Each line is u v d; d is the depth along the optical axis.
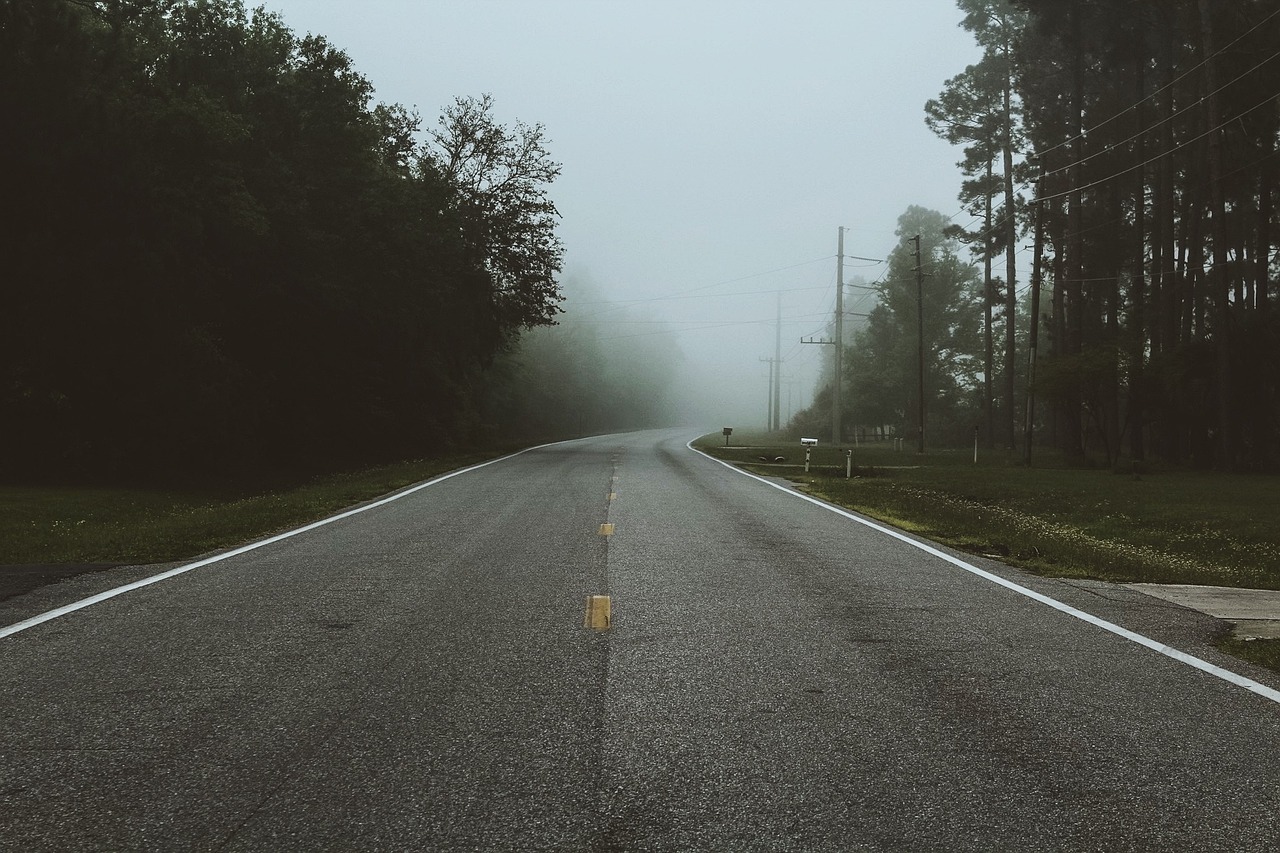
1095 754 4.66
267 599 8.57
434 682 5.85
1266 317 37.41
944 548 12.68
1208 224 51.66
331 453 39.84
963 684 5.93
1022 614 8.27
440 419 50.41
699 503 18.64
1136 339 42.31
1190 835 3.73
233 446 28.66
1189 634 7.55
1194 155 45.50
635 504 18.22
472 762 4.46
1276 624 8.02
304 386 35.50
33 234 21.08
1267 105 37.03
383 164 45.66
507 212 48.97
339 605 8.30
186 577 9.76
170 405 23.95
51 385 22.09
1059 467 39.88
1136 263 46.47
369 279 38.00
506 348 62.28
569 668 6.22
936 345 80.94
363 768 4.37
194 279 26.83
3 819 3.78
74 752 4.56
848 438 87.12
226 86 32.00
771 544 12.72
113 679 5.87
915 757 4.59
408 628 7.40
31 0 22.55
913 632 7.46
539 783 4.20
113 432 23.92
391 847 3.55
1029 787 4.21
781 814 3.89
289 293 33.88
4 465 22.52
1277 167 39.00
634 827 3.75
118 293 22.36
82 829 3.70
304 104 35.31
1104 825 3.81
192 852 3.50
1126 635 7.46
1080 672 6.27
